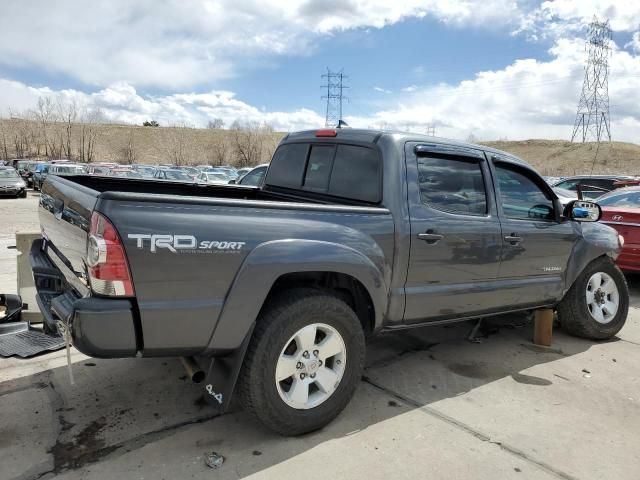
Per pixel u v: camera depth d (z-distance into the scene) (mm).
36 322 4891
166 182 4543
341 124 4195
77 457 2812
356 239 3152
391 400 3648
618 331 5254
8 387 3604
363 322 3508
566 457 2988
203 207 2682
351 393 3248
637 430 3338
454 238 3691
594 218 4551
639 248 7105
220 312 2713
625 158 94375
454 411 3508
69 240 2988
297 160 4371
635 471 2871
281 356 2938
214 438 3051
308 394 3107
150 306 2545
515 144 117062
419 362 4410
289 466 2791
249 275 2744
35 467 2709
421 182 3586
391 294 3441
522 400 3725
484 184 4016
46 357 4129
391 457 2912
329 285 3338
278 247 2830
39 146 89500
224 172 32250
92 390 3611
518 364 4445
